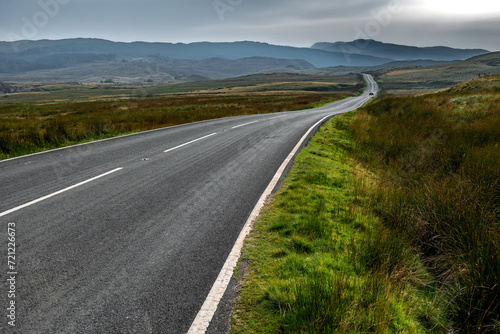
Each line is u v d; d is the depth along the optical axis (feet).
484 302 8.75
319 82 622.95
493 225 13.16
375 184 19.76
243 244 11.66
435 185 17.02
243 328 7.50
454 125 39.63
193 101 155.02
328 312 7.41
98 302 8.42
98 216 14.05
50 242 11.55
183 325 7.63
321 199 16.38
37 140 34.12
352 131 46.26
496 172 20.25
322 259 10.41
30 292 8.71
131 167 23.03
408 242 12.44
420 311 8.59
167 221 13.70
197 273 9.85
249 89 532.32
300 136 39.17
